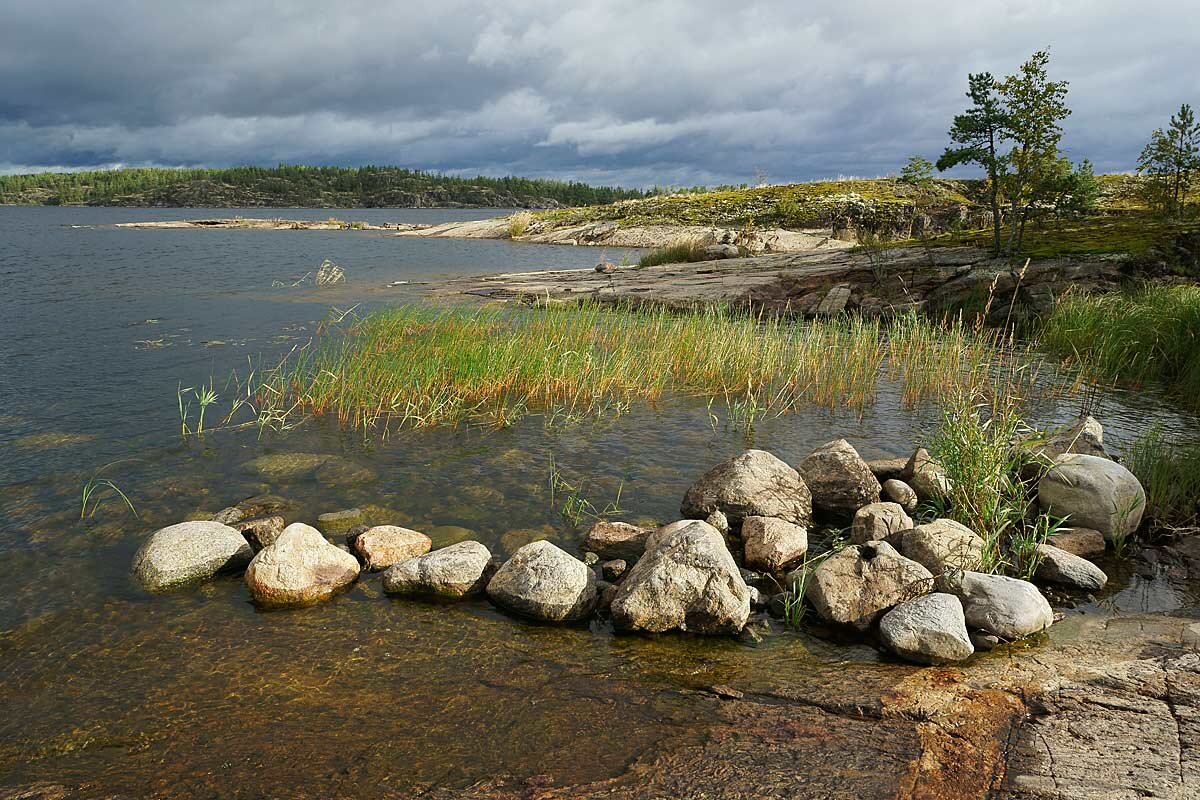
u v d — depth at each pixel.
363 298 24.12
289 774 3.90
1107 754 3.96
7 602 5.73
